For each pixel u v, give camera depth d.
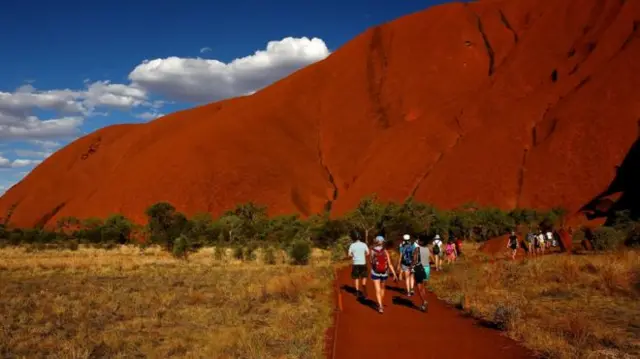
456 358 7.82
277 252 35.84
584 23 125.25
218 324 10.95
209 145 126.38
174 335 9.88
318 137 139.62
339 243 34.81
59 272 24.95
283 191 115.06
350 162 126.50
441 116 121.06
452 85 140.25
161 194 117.75
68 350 8.59
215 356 7.96
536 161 95.38
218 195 114.94
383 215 52.47
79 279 21.45
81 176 155.38
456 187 99.12
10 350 8.85
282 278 15.43
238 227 55.66
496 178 97.12
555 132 97.31
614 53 110.00
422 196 101.56
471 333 9.46
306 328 9.95
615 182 84.06
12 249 47.97
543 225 59.94
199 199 114.75
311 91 153.12
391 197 106.00
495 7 158.38
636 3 115.12
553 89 110.00
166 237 49.44
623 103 94.75
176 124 160.88
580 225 66.50
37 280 21.20
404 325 10.26
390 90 145.00
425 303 11.84
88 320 11.63
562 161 92.69
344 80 152.88
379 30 167.12
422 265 12.02
